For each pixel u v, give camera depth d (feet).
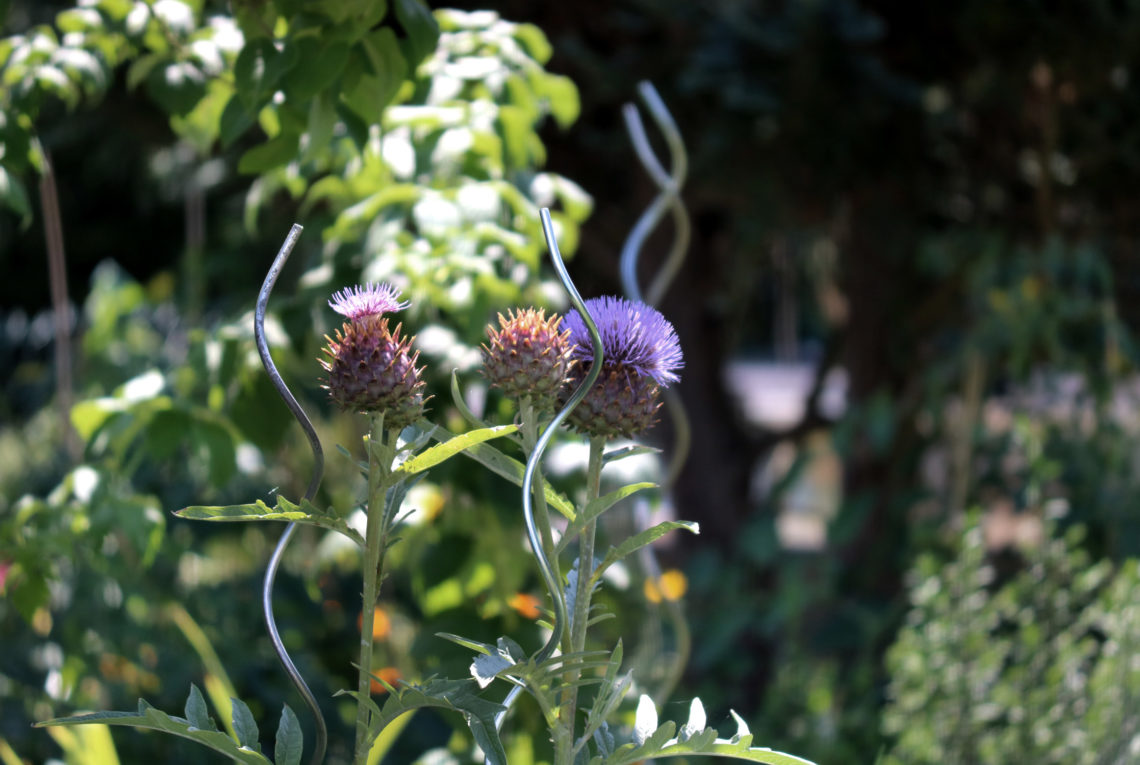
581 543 4.14
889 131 12.26
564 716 4.11
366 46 5.19
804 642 12.39
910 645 7.97
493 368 4.08
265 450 5.91
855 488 16.52
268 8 5.22
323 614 9.36
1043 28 11.09
